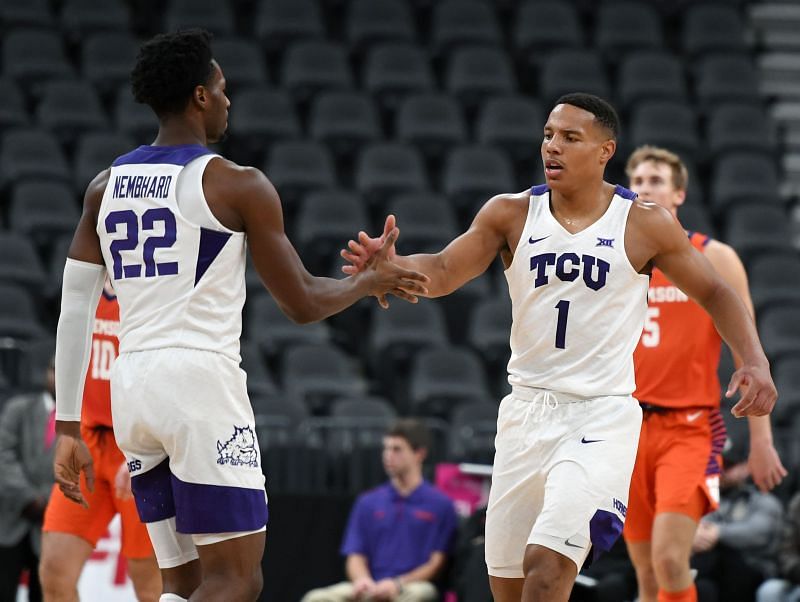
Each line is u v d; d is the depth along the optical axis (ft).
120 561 44.09
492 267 74.13
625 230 25.22
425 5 91.76
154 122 77.00
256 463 22.66
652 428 32.35
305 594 47.88
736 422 50.67
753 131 84.02
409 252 70.44
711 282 25.63
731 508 45.29
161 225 22.41
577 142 25.18
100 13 85.76
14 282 64.90
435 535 44.42
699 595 42.55
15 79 78.64
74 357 23.62
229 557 22.27
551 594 23.62
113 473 30.94
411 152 77.51
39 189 70.59
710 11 92.63
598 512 24.14
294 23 87.30
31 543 40.75
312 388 61.93
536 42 88.58
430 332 67.82
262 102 79.56
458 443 56.90
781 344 67.41
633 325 25.44
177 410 21.88
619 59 88.43
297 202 74.90
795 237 81.76
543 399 25.07
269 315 67.00
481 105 83.66
